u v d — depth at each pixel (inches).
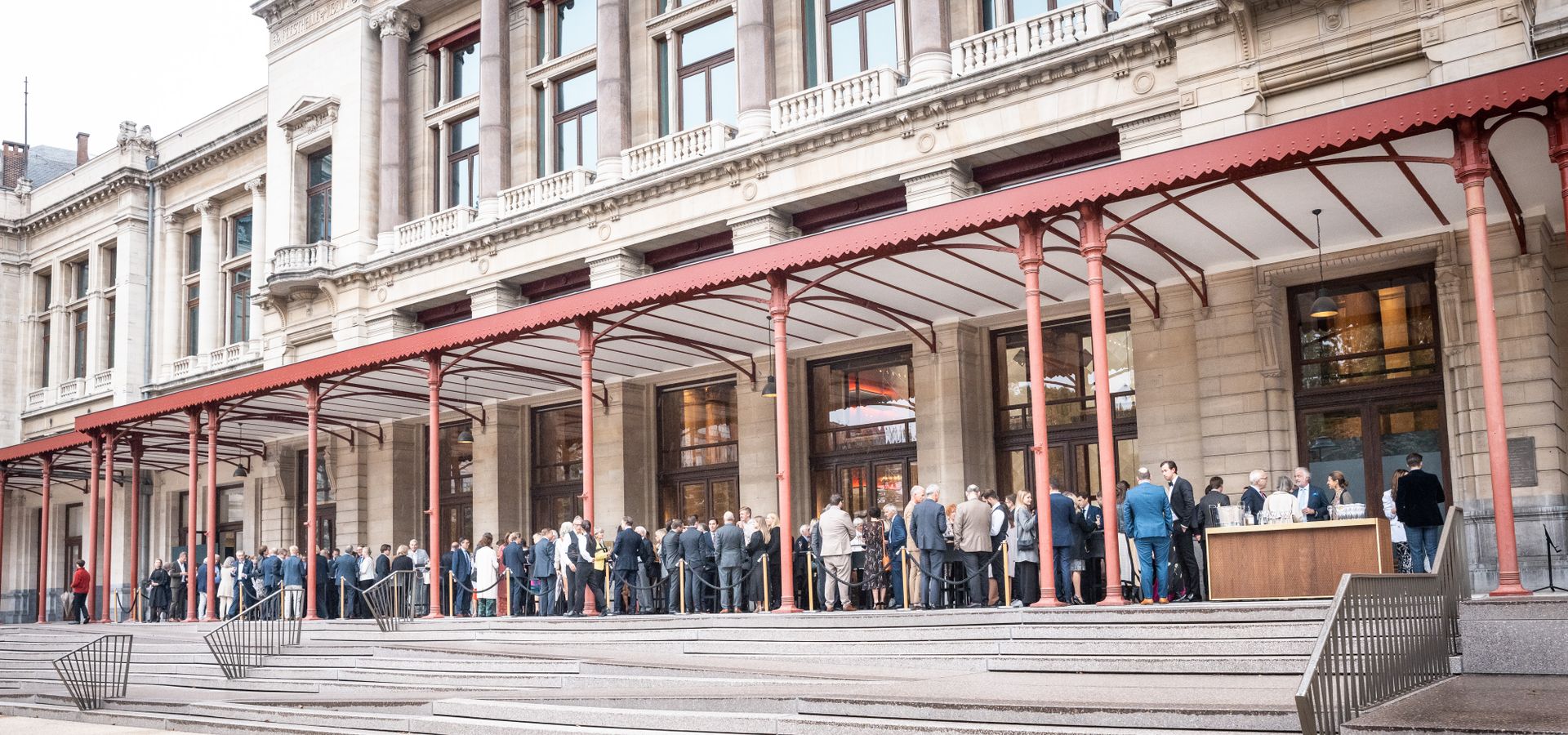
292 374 1018.1
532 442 1305.4
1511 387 727.1
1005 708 416.8
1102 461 609.3
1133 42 879.1
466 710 566.3
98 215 1985.7
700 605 797.9
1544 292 730.2
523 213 1246.3
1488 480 731.4
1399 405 794.2
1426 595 458.0
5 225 2119.8
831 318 945.5
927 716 432.1
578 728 507.2
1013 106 937.5
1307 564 572.4
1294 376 833.5
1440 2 772.0
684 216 1127.0
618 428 1179.3
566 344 977.5
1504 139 586.6
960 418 958.4
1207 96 851.4
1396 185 661.9
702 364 1116.5
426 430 1409.9
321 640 854.5
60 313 2070.6
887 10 1087.0
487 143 1330.0
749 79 1105.4
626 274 1179.3
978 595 676.1
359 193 1449.3
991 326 981.2
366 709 629.3
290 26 1590.8
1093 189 610.5
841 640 611.2
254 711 671.8
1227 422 831.7
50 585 1936.5
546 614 888.3
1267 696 417.1
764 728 459.5
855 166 1017.5
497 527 1263.5
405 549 1016.9
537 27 1374.3
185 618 1341.0
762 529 885.2
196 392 1110.4
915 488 695.1
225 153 1755.7
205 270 1795.0
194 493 1118.4
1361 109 538.6
